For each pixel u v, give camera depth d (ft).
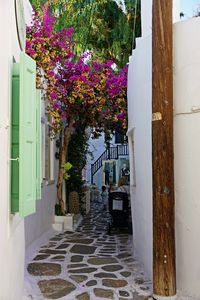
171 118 15.75
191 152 16.01
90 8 39.75
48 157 34.19
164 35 15.72
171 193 15.53
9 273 10.69
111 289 17.22
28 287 17.06
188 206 16.02
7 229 10.18
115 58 47.73
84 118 37.52
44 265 21.49
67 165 36.68
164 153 15.55
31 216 26.50
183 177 16.19
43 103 30.71
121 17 46.52
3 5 9.68
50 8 34.94
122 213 32.55
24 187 10.34
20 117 10.41
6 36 10.00
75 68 32.24
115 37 47.11
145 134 19.80
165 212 15.40
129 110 25.18
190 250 15.90
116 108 35.40
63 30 29.22
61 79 31.99
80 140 42.29
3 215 9.59
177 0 19.40
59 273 19.83
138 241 22.57
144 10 22.24
